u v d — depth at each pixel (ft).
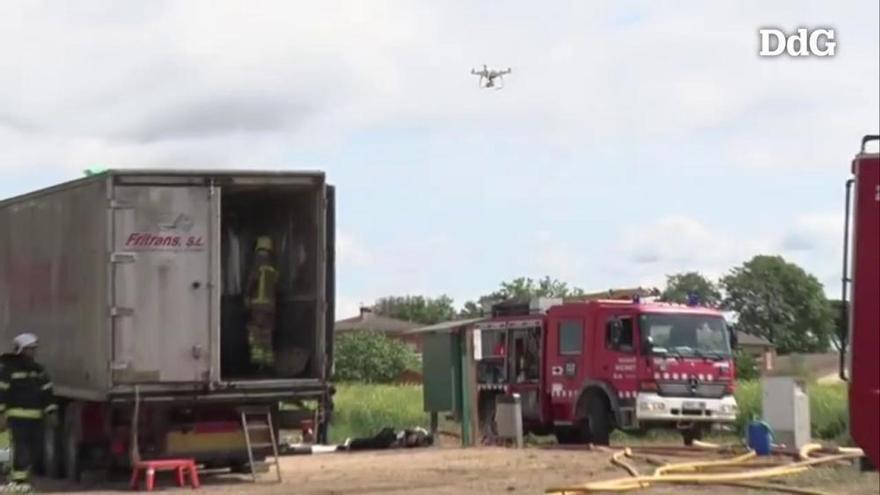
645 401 83.25
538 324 92.32
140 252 54.34
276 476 59.62
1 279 68.90
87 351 56.08
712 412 84.64
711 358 85.30
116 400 54.08
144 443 56.54
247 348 61.72
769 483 54.85
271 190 57.93
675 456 71.87
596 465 65.00
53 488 57.47
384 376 238.07
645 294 91.40
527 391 92.79
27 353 58.95
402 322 359.46
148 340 54.39
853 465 61.16
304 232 58.70
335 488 54.60
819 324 326.44
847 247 38.34
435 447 84.79
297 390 57.06
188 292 54.90
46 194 61.57
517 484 55.72
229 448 57.36
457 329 92.22
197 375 54.95
